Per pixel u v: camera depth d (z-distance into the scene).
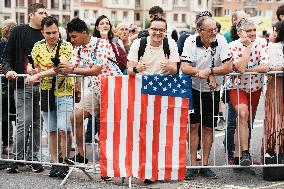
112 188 6.60
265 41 7.06
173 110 6.77
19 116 7.52
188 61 6.85
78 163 7.43
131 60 6.78
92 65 6.99
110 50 7.05
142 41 6.78
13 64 7.57
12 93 8.26
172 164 6.78
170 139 6.77
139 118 6.75
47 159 7.89
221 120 10.98
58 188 6.62
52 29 7.08
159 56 6.78
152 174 6.76
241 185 6.69
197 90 7.04
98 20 8.95
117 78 6.77
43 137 9.80
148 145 6.77
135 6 93.81
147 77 6.72
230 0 98.50
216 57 6.89
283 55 7.09
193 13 94.88
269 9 97.88
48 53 7.18
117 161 6.79
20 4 73.56
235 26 7.90
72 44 7.41
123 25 10.26
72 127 7.30
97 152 8.59
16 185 6.77
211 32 6.74
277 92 7.09
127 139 6.78
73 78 7.17
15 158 7.55
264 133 7.13
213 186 6.65
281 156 6.97
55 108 7.23
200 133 7.72
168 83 6.73
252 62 7.07
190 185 6.71
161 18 6.78
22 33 7.49
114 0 91.19
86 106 7.16
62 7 81.06
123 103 6.77
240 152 7.02
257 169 7.58
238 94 7.10
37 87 7.45
